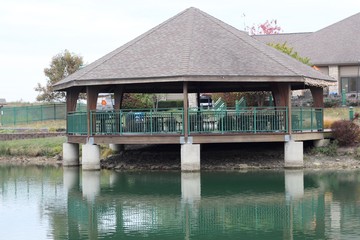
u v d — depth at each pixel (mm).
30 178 26016
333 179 23016
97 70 26062
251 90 32469
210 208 18203
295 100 43656
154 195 20500
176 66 24781
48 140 37438
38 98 59906
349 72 48219
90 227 16047
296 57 42438
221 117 24984
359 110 39625
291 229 15375
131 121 25703
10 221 16984
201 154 28125
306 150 28312
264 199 19391
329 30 52406
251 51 26641
